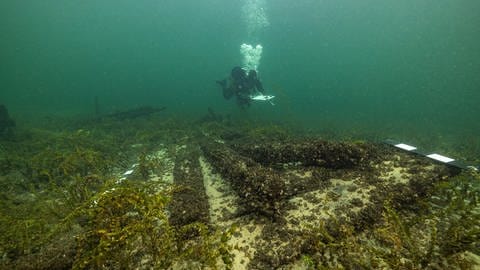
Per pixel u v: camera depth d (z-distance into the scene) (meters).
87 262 2.51
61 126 14.35
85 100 47.47
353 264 2.72
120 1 47.34
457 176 4.05
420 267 2.60
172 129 11.73
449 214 3.45
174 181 5.33
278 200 3.69
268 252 2.99
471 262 2.64
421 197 3.83
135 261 2.95
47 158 6.30
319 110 29.28
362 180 4.33
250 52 43.06
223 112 21.84
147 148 8.72
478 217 2.86
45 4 42.62
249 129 10.66
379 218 3.37
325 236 2.94
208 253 2.63
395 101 45.91
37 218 3.77
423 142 10.16
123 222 3.18
